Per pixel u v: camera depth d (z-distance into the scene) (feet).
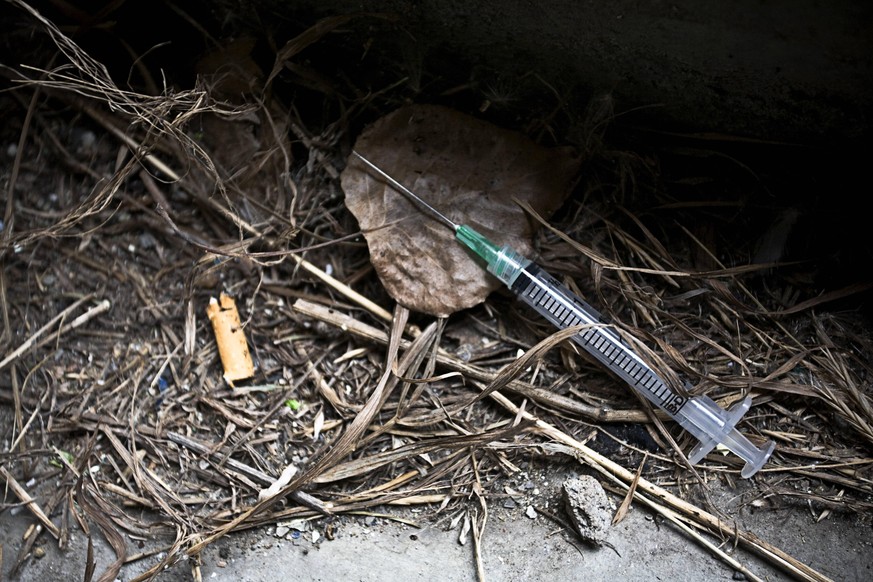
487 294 1.13
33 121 1.22
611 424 1.13
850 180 1.15
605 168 1.18
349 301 1.18
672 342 1.14
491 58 1.15
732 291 1.15
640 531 1.08
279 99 1.20
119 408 1.15
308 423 1.15
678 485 1.10
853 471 1.09
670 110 1.15
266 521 1.10
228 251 1.12
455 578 1.05
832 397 1.10
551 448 1.11
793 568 1.05
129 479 1.12
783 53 1.06
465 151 1.15
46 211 1.21
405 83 1.19
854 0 1.01
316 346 1.18
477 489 1.10
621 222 1.17
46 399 1.16
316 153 1.20
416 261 1.13
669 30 1.06
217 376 1.17
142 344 1.18
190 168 1.20
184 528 1.09
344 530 1.10
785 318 1.14
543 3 1.07
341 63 1.20
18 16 1.20
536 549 1.07
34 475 1.13
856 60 1.05
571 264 1.15
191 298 1.18
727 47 1.07
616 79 1.13
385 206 1.13
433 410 1.14
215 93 1.18
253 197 1.19
